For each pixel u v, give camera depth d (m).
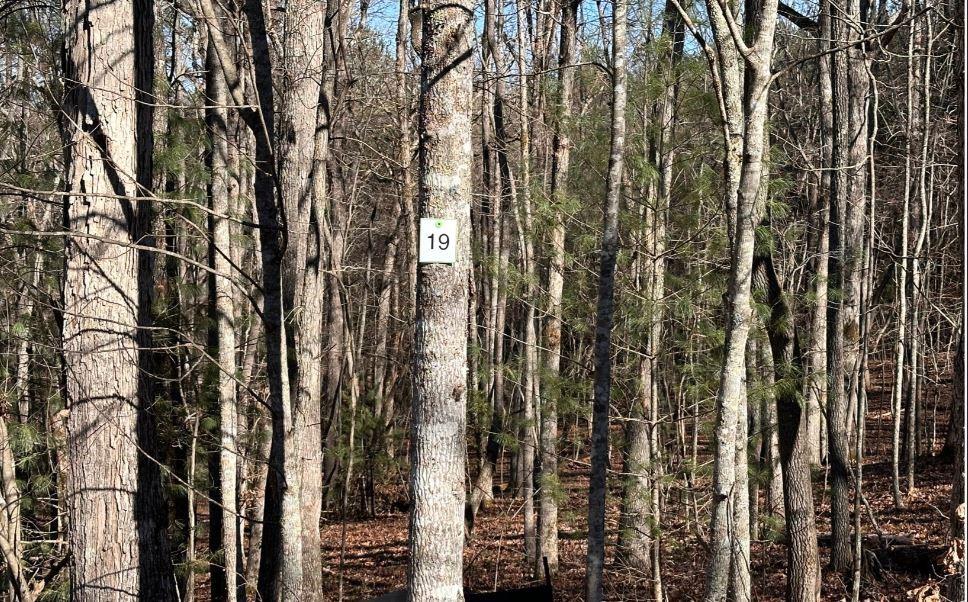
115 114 6.65
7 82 9.52
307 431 10.29
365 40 19.48
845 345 14.13
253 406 13.63
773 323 9.63
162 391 11.23
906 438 19.91
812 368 12.09
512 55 17.42
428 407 5.55
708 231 10.00
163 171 10.24
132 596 6.56
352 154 21.56
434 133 5.55
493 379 18.06
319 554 10.45
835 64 11.95
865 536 13.05
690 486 10.55
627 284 10.14
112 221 6.63
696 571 10.89
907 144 13.55
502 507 20.81
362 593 15.42
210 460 12.70
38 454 9.51
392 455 22.23
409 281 20.84
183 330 11.24
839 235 12.34
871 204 9.89
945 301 17.83
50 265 9.84
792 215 14.81
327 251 16.27
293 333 8.51
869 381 29.84
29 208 9.45
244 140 13.48
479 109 19.23
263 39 6.95
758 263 9.70
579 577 13.90
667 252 9.92
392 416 23.27
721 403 6.87
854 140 12.84
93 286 6.60
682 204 10.06
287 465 8.12
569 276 10.59
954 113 14.98
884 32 7.70
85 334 6.58
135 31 6.81
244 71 11.72
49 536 10.28
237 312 13.90
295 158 10.33
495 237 18.83
